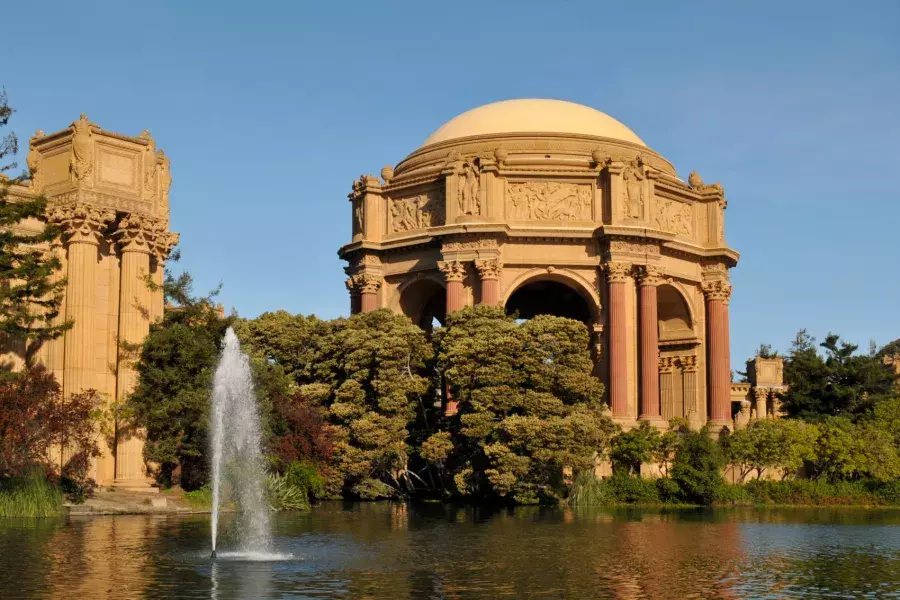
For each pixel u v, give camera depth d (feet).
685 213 334.65
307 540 146.00
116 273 201.87
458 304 298.56
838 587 108.17
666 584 108.06
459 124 336.90
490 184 302.04
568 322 238.48
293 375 272.10
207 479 201.57
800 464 264.93
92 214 192.85
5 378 167.22
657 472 261.65
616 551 137.28
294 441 223.30
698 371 336.08
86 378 190.90
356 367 253.03
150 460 198.08
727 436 271.90
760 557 133.69
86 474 184.34
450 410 276.62
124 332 197.57
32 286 174.09
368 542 144.15
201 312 211.82
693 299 335.67
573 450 221.66
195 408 192.13
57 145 198.49
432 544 142.51
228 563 117.80
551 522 182.50
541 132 319.27
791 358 396.98
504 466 220.23
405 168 336.49
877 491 258.16
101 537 137.69
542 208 306.76
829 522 195.52
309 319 287.07
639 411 301.63
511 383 231.71
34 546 126.62
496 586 104.32
